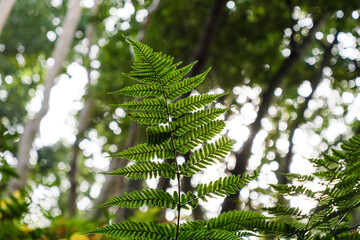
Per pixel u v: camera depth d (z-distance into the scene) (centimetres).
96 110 938
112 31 1141
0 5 1071
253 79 902
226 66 870
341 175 84
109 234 79
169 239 79
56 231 133
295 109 1026
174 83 81
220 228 86
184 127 81
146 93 81
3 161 125
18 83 1655
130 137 639
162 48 866
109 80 817
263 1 793
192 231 79
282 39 854
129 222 79
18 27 1603
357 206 80
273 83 698
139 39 775
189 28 877
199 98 81
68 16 1295
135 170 80
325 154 84
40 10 1638
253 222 86
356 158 82
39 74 1717
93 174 1444
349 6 759
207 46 659
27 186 136
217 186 80
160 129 80
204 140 81
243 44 861
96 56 1230
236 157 571
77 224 132
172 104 81
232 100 869
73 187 1228
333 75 934
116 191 571
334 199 83
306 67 954
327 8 752
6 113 1608
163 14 878
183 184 518
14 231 118
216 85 863
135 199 80
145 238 79
